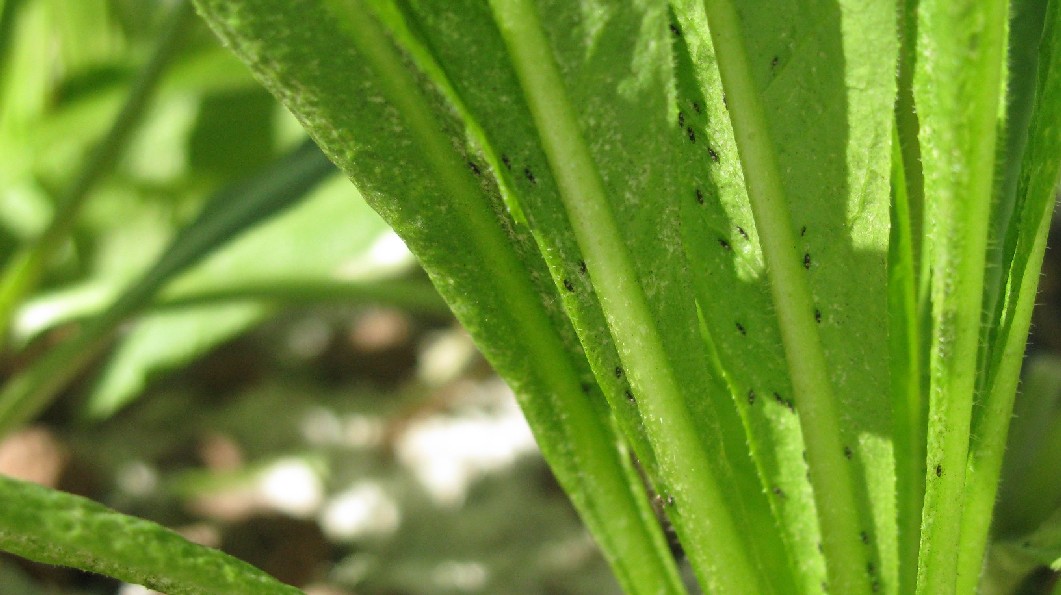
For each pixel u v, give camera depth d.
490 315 0.15
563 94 0.14
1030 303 0.15
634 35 0.14
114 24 0.47
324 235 0.38
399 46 0.14
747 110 0.14
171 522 0.48
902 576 0.16
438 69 0.14
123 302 0.31
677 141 0.15
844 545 0.16
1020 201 0.15
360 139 0.14
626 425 0.15
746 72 0.14
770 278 0.15
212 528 0.48
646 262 0.15
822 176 0.15
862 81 0.15
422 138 0.14
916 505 0.16
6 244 0.50
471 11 0.14
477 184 0.15
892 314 0.16
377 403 0.57
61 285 0.51
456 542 0.50
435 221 0.15
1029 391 0.21
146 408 0.53
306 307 0.61
